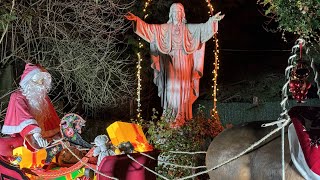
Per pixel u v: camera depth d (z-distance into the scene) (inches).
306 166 205.8
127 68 608.1
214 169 237.8
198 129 375.2
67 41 502.6
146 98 600.7
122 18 555.2
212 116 428.8
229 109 650.2
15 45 516.4
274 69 716.0
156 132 365.1
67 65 511.8
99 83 543.2
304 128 209.3
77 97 570.9
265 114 650.8
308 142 206.1
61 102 528.7
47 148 265.9
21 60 530.6
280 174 215.2
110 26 525.7
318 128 208.7
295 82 214.7
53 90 522.9
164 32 419.2
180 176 339.9
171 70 421.4
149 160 274.1
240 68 719.1
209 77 693.9
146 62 602.2
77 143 278.7
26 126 262.1
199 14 661.3
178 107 420.8
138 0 608.7
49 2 505.0
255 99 642.8
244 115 649.6
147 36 419.8
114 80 554.9
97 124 556.1
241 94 697.0
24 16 492.1
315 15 274.5
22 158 265.1
